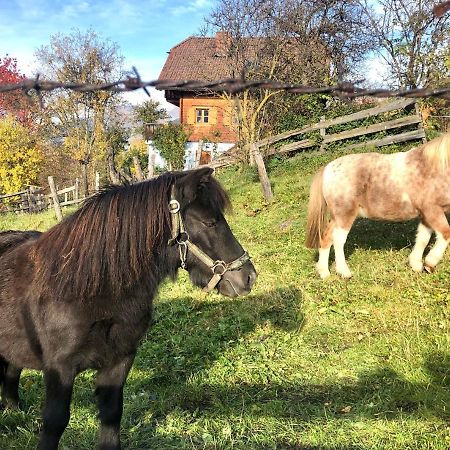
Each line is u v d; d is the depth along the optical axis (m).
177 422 3.69
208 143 24.86
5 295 2.95
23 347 2.96
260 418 3.71
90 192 3.52
